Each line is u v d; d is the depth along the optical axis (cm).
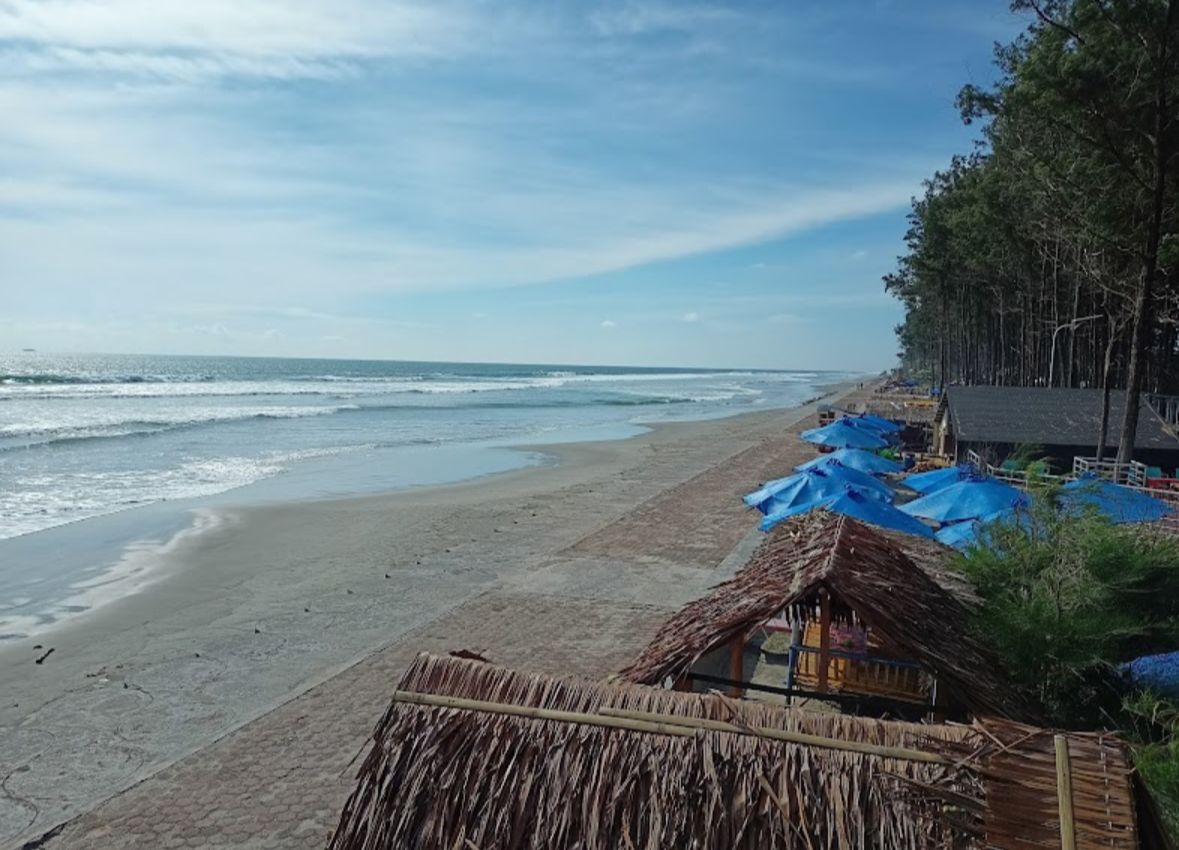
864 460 1862
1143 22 2003
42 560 1619
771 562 741
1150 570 887
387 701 974
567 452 3519
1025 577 875
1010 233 3684
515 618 1280
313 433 4000
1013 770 353
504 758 404
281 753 852
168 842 700
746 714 405
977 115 2678
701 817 369
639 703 418
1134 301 2636
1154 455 2283
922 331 10300
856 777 368
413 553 1703
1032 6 2166
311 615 1305
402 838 396
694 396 9219
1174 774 538
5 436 3322
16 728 910
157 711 954
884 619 577
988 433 2359
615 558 1656
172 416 4450
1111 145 2188
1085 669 766
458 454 3375
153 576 1521
